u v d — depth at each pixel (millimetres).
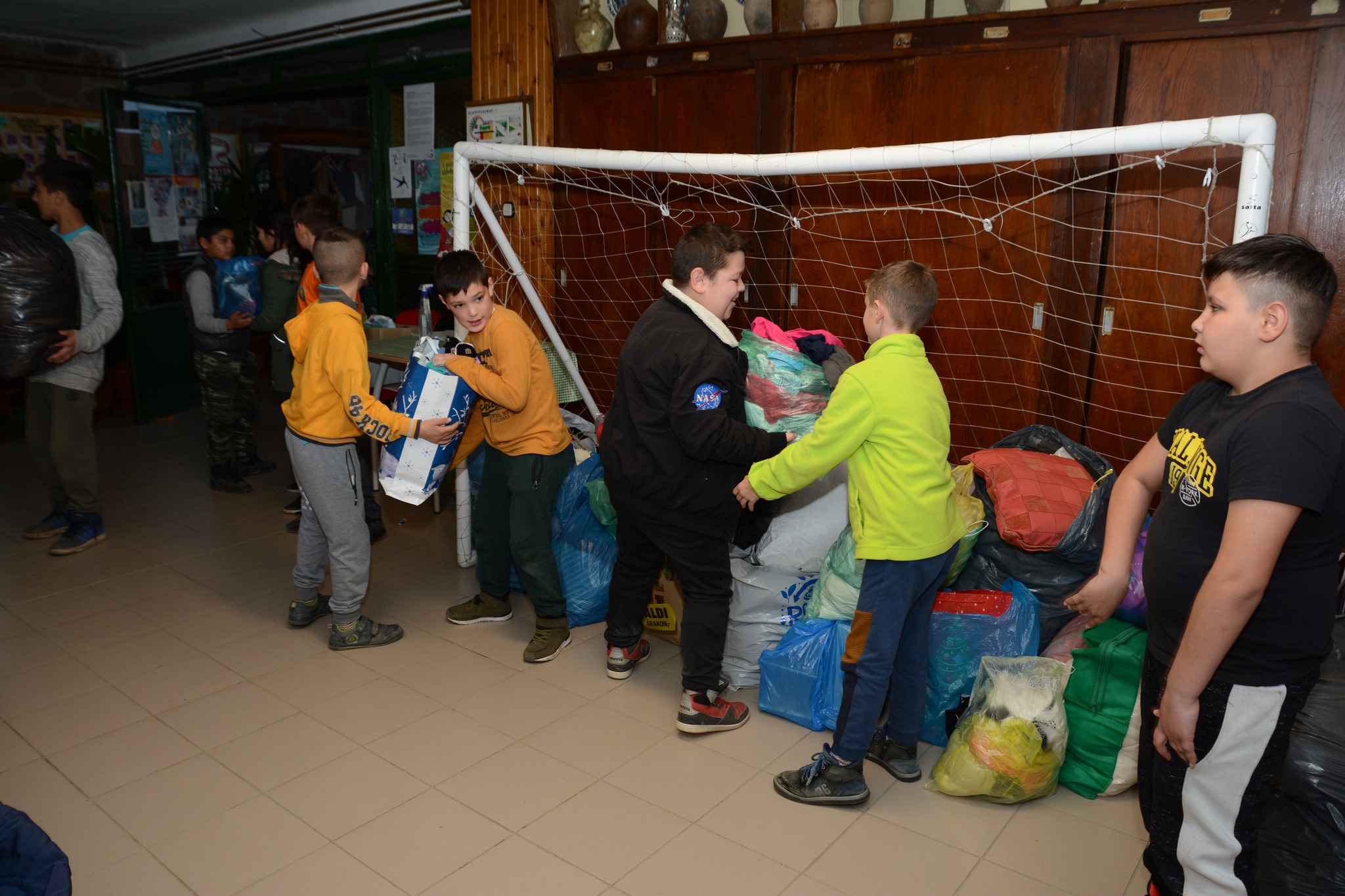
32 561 3738
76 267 3557
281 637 3105
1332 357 2658
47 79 6703
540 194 4215
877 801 2242
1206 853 1462
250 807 2209
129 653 2977
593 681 2822
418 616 3270
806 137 3438
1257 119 2057
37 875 1832
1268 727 1384
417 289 5469
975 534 2379
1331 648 1402
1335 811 1653
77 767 2361
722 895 1930
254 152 7395
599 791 2277
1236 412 1384
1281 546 1307
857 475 2094
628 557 2678
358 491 2924
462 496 3617
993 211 3141
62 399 3672
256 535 4070
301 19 5574
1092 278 3004
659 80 3766
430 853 2053
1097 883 1961
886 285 2078
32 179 6629
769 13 3520
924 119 3180
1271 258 1336
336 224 3639
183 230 6184
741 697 2725
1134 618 2322
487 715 2623
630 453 2359
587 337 4309
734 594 2742
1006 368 3238
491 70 4238
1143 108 2820
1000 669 2258
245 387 4746
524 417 2814
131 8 5477
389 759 2408
